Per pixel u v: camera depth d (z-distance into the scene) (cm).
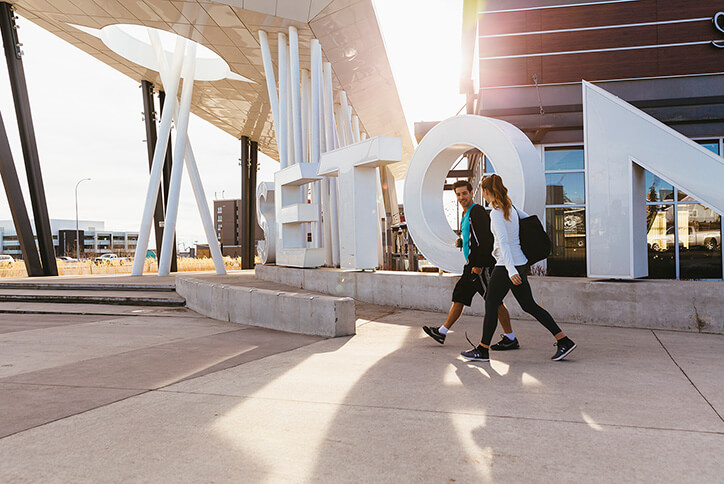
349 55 2100
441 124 933
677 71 1338
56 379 468
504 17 1404
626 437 295
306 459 271
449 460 266
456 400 374
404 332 712
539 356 531
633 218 774
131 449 288
